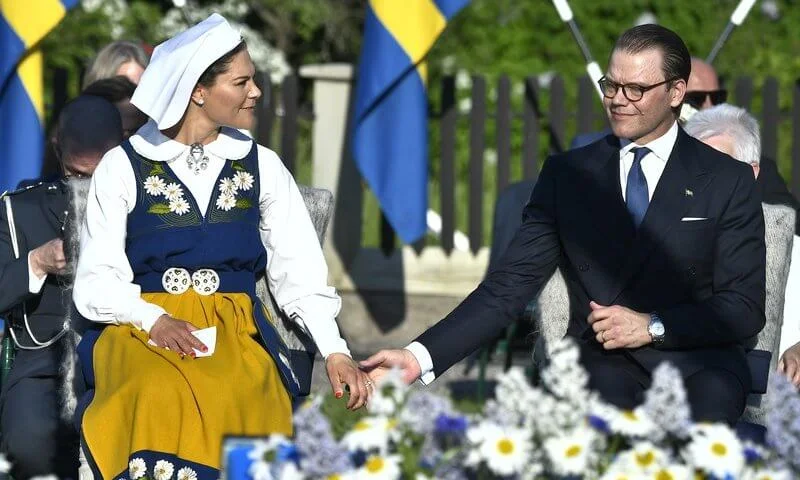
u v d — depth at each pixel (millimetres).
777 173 12531
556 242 9656
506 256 9672
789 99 25828
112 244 9094
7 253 10164
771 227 9984
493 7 28484
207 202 9211
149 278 9156
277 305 9578
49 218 10227
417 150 16391
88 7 26297
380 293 19203
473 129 19375
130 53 12812
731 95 24656
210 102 9172
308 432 5754
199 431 8594
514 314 9539
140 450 8539
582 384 6062
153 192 9164
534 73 27484
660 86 9289
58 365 10117
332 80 19109
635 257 9320
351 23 30312
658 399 6066
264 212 9500
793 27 27578
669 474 5855
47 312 10188
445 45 28359
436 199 25156
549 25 28000
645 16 26547
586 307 9508
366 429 5855
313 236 9539
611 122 9469
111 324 9117
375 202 22047
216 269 9203
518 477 5812
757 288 9312
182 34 9234
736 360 9305
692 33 27219
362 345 18750
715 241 9344
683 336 9070
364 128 16281
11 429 9945
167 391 8641
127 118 11047
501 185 19438
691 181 9367
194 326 9016
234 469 6227
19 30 15109
